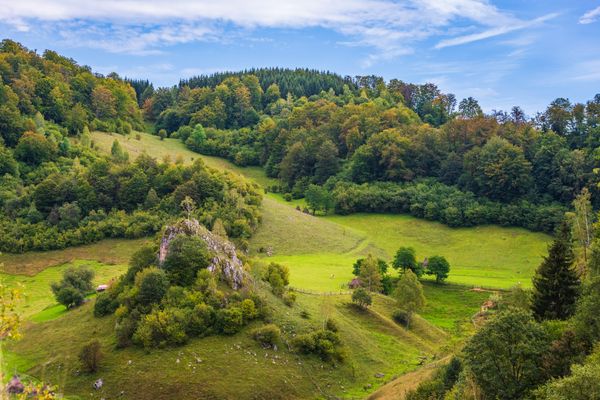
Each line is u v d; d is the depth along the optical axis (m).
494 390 37.75
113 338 67.31
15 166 139.38
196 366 62.00
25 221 123.38
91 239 121.25
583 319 39.44
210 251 78.75
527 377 37.34
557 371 36.75
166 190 137.75
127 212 132.75
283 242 128.12
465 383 40.06
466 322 95.31
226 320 68.62
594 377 27.91
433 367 62.66
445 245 144.62
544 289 55.12
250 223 130.38
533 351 37.62
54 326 75.38
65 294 83.12
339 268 114.81
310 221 146.75
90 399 57.69
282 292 83.56
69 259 113.94
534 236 144.25
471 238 147.12
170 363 62.12
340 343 71.94
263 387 60.59
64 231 120.94
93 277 92.12
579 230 85.56
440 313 102.12
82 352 61.66
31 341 71.31
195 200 132.62
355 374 68.00
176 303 69.94
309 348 68.94
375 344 77.81
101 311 74.38
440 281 117.06
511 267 128.88
